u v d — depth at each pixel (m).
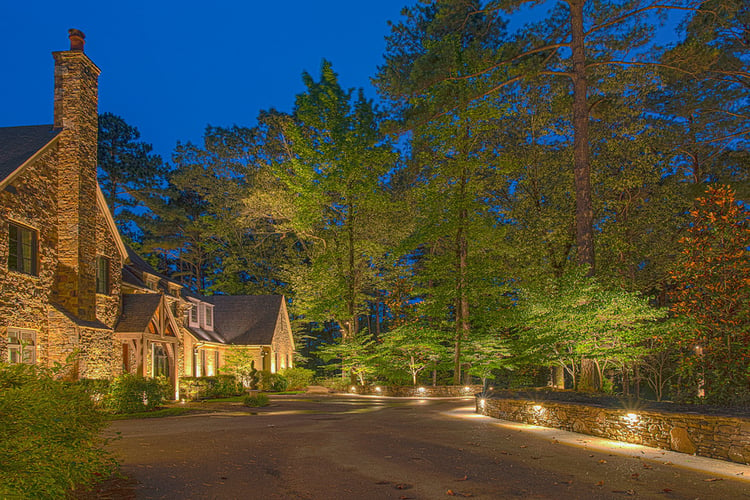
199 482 8.02
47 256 20.12
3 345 17.67
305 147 33.53
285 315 45.59
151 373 25.95
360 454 10.57
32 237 19.61
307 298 39.53
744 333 15.62
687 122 30.52
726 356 15.52
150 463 9.36
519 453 10.70
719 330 15.95
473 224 29.44
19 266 18.81
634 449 11.05
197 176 53.44
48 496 5.77
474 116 28.28
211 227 52.59
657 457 10.09
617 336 17.52
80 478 6.79
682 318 16.53
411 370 32.59
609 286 22.12
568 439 12.55
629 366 21.92
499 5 22.89
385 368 33.00
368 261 41.66
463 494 7.53
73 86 21.66
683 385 18.08
